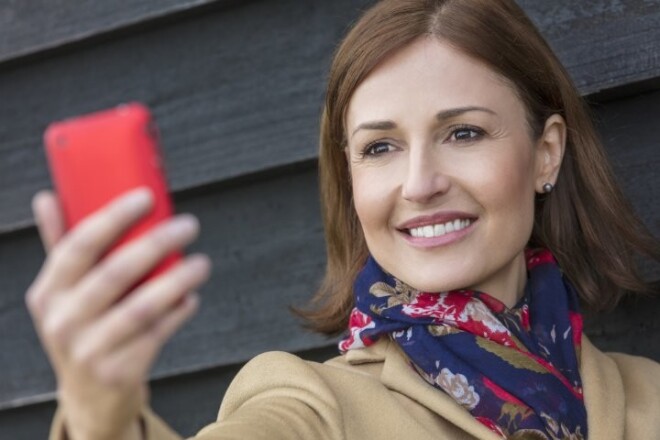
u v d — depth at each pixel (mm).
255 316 2740
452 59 2109
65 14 2865
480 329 2141
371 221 2145
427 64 2102
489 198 2096
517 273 2270
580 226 2436
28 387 2930
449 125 2102
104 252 1122
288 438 1679
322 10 2676
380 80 2117
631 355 2434
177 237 1087
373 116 2109
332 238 2455
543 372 2133
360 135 2133
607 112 2562
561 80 2291
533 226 2438
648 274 2531
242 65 2740
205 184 2760
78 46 2873
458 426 2045
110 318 1081
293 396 1907
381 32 2115
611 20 2512
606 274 2426
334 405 1896
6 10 2932
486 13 2145
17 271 2947
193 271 1093
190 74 2787
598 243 2420
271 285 2729
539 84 2229
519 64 2176
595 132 2385
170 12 2760
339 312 2463
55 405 2938
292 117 2684
